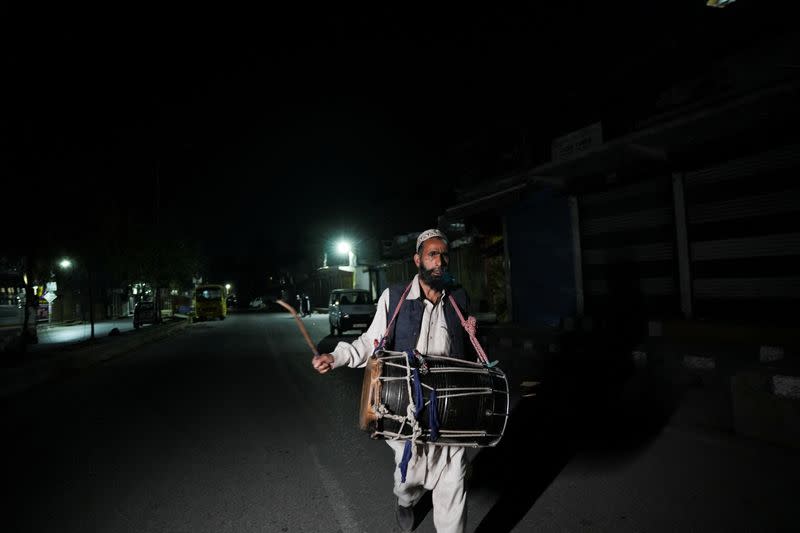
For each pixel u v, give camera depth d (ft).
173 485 13.69
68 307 121.60
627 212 32.14
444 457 8.49
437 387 7.74
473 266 64.59
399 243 93.91
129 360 43.75
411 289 8.82
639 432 16.72
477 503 12.01
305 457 15.87
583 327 33.58
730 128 24.30
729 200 25.85
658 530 10.33
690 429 16.47
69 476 14.60
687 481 12.64
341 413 21.66
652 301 30.68
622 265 32.58
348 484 13.57
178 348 52.80
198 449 16.88
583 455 14.93
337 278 148.05
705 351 22.49
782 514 10.68
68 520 11.65
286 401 24.36
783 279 23.65
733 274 25.76
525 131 40.91
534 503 11.87
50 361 35.70
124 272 75.20
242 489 13.32
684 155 27.04
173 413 22.38
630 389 21.58
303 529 11.02
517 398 22.58
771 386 14.80
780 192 23.65
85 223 44.01
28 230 40.11
